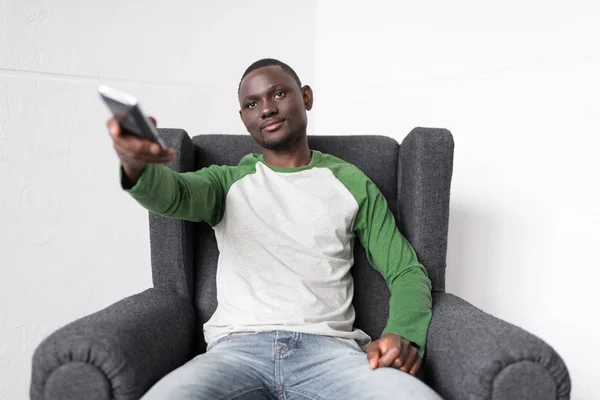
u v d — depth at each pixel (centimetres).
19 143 148
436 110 169
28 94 148
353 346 107
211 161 132
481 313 100
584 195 143
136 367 88
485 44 159
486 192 161
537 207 152
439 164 117
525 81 152
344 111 190
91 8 155
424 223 117
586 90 141
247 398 95
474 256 165
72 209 157
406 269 113
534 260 154
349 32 187
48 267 155
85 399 84
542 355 82
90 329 88
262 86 119
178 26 169
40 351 85
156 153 78
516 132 154
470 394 84
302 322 104
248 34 182
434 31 168
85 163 158
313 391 97
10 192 148
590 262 143
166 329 103
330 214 115
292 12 190
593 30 140
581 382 147
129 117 71
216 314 113
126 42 161
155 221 119
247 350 101
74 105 155
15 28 146
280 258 111
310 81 196
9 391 151
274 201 116
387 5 178
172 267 118
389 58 178
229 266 114
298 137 122
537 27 149
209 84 176
